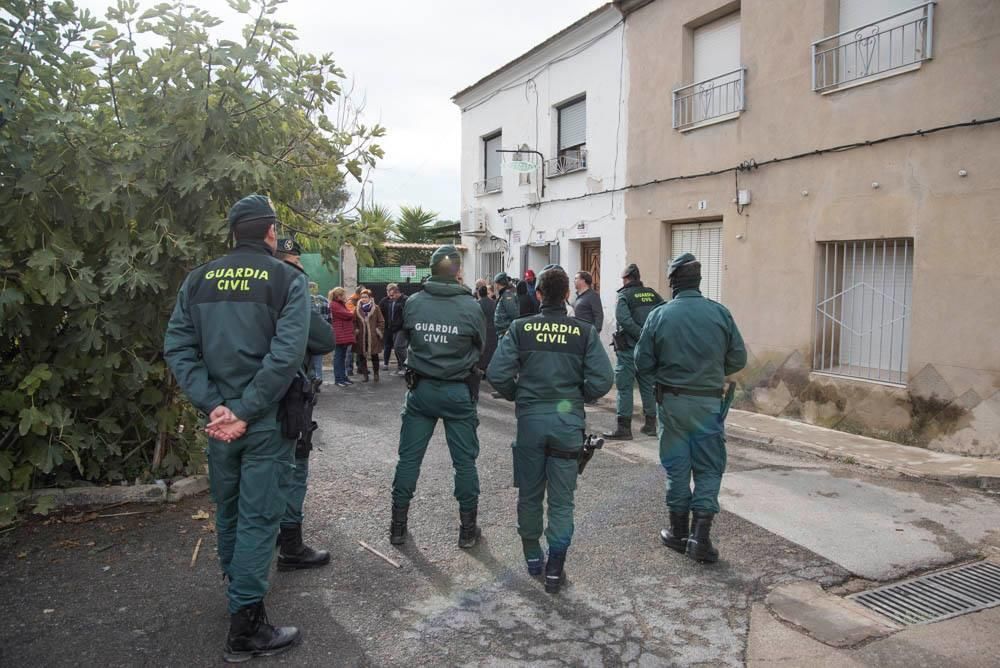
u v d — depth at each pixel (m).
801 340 8.25
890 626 3.51
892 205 7.16
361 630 3.43
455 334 4.29
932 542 4.57
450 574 4.08
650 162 10.66
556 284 4.10
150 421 5.18
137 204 4.71
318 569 4.12
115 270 4.63
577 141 12.77
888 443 7.08
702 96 9.73
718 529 4.80
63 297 4.67
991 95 6.30
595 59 11.85
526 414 3.94
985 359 6.39
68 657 3.12
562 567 3.88
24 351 4.88
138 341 5.01
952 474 5.87
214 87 4.89
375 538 4.59
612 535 4.71
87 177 4.63
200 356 3.26
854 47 7.60
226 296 3.18
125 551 4.27
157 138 4.80
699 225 10.12
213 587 3.82
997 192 6.28
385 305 13.41
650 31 10.54
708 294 10.02
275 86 4.92
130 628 3.38
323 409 9.25
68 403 5.00
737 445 7.36
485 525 4.86
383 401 9.94
